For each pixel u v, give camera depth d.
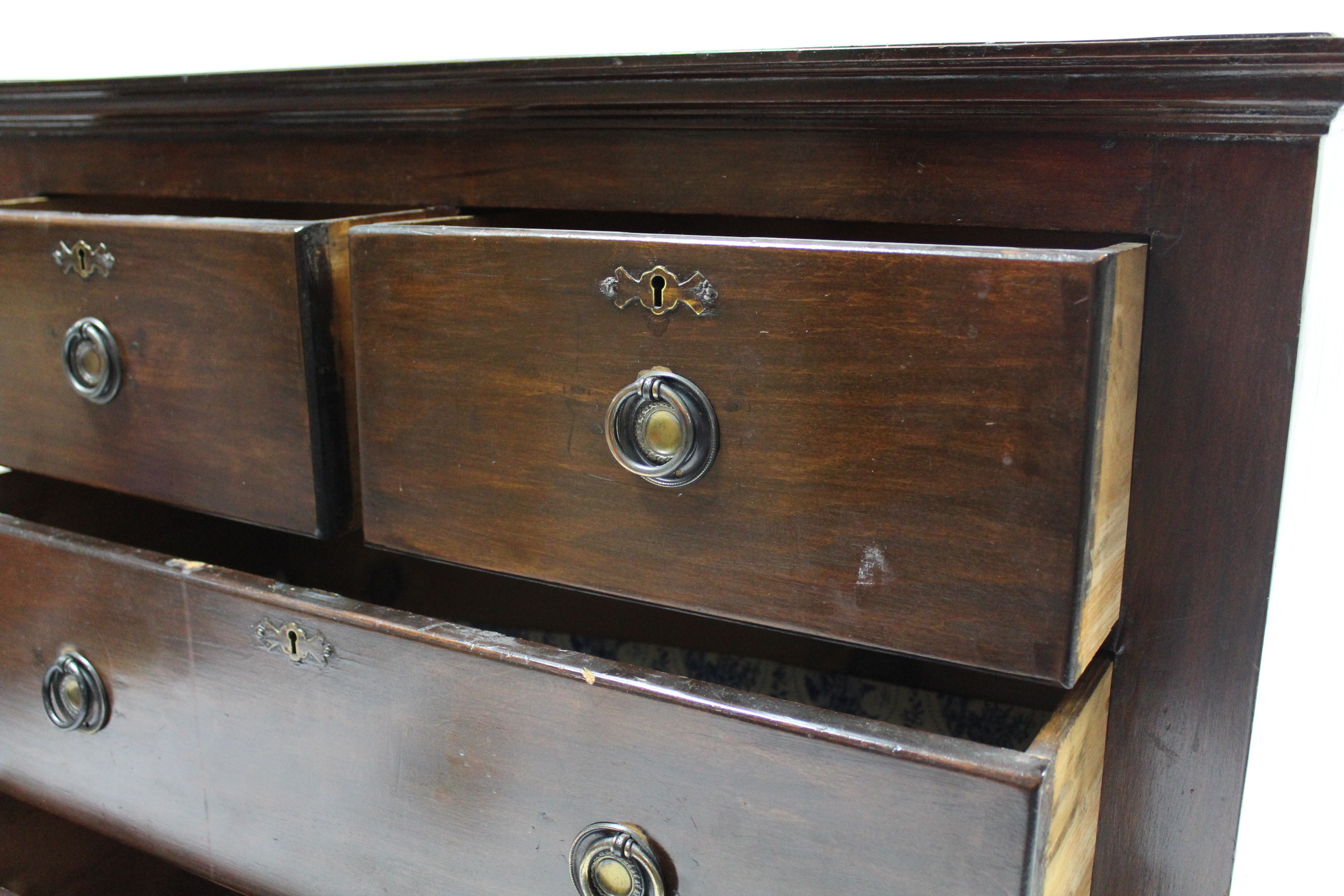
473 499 0.70
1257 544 0.62
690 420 0.60
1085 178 0.62
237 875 0.80
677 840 0.61
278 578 1.12
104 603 0.81
